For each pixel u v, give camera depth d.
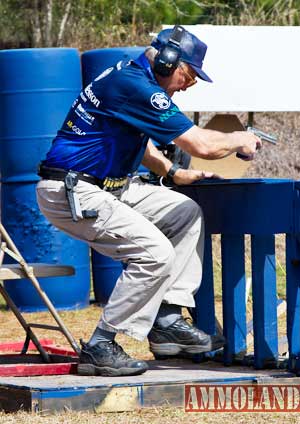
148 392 11.74
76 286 21.53
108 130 12.20
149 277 12.02
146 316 12.14
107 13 40.81
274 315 13.06
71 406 11.45
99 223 12.17
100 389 11.53
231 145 12.21
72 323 19.94
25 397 11.63
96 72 21.14
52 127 20.83
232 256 13.45
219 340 12.94
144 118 12.08
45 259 21.14
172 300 12.78
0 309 21.78
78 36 40.78
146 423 11.02
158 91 12.08
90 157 12.23
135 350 16.12
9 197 21.20
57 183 12.33
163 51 12.27
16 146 20.92
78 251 21.50
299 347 12.42
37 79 20.72
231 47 16.58
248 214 12.81
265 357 12.98
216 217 13.34
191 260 12.91
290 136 31.03
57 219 12.48
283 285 23.09
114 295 12.20
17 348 16.17
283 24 36.72
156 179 13.58
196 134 12.10
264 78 16.59
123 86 12.10
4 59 20.81
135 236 12.08
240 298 13.57
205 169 15.30
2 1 42.62
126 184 12.91
